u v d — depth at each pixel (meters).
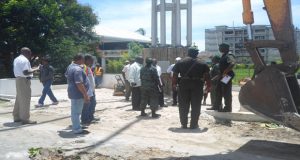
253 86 8.20
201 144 9.06
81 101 10.18
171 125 11.37
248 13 9.11
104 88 25.84
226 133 10.15
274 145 8.95
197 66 10.64
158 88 12.78
